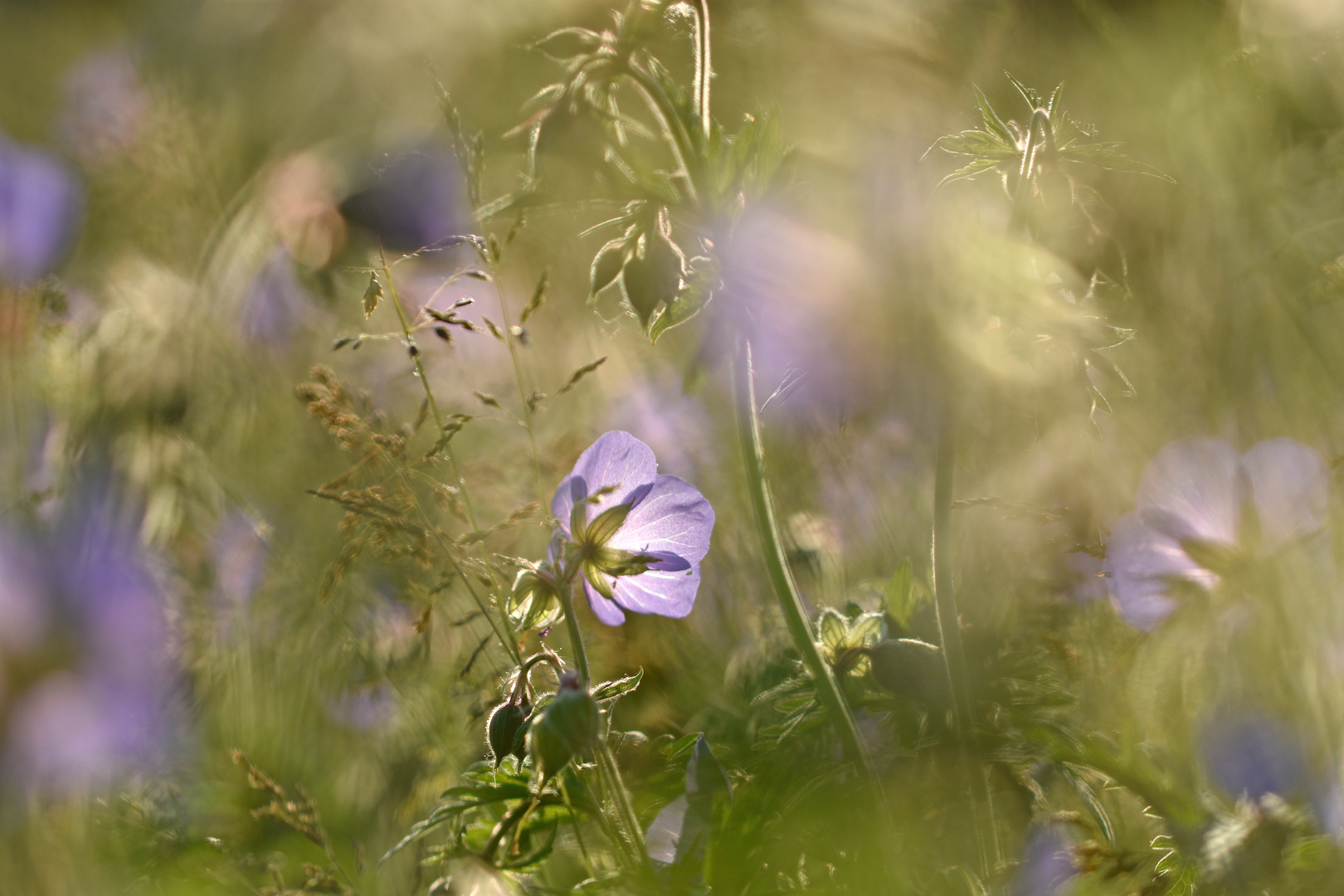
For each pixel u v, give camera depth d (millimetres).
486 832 845
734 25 1003
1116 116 966
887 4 1004
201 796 965
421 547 888
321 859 955
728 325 827
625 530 843
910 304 824
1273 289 902
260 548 1001
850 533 964
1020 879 843
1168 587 864
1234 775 848
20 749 850
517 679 831
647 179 825
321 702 981
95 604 848
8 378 1021
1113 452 906
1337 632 849
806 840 837
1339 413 888
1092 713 883
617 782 825
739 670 936
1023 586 907
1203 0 974
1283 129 945
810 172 903
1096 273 837
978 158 844
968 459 830
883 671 853
